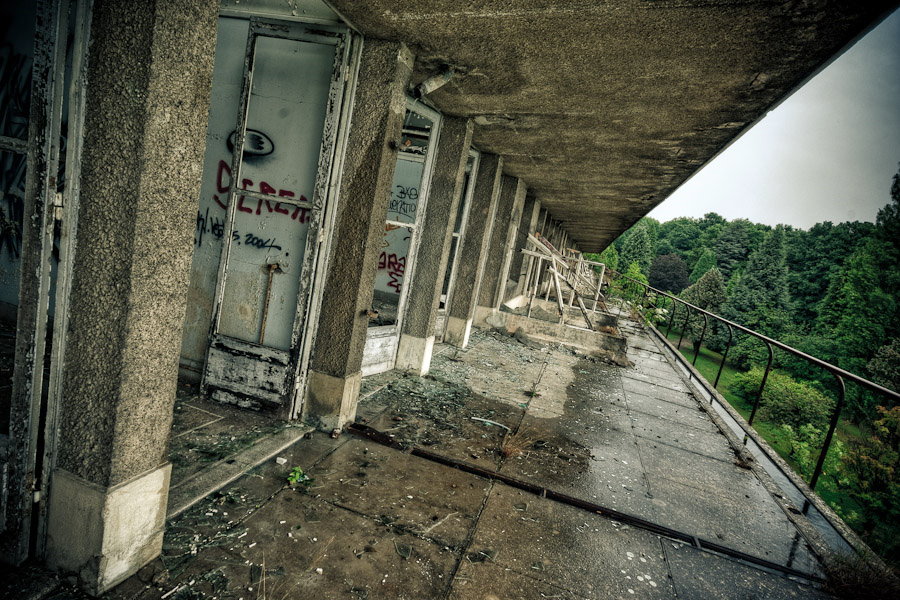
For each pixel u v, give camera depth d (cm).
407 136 536
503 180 855
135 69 150
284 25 333
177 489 247
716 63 293
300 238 350
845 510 1673
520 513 283
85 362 168
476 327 898
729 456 439
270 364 354
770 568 266
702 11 232
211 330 368
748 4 221
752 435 496
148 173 155
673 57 291
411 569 218
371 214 330
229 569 200
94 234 162
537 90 388
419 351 536
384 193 341
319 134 341
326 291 345
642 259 7925
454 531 254
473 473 324
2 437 173
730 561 267
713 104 367
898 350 3017
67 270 166
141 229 157
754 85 320
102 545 171
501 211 865
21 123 299
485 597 208
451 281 709
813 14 223
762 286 4959
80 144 160
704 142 478
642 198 910
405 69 331
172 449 289
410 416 413
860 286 3575
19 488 173
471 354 692
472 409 457
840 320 3881
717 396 642
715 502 341
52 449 176
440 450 353
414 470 315
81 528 174
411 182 709
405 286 523
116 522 174
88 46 155
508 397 514
